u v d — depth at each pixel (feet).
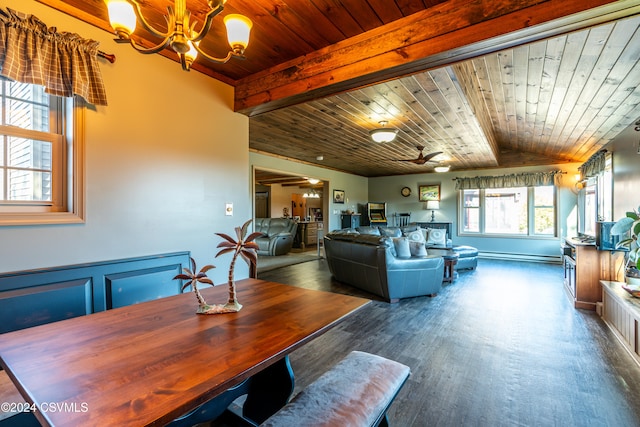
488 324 10.61
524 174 23.70
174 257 7.96
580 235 18.70
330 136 15.61
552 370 7.48
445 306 12.67
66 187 6.40
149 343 3.59
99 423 2.24
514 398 6.36
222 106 9.29
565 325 10.45
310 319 4.39
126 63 7.11
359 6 6.22
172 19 4.24
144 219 7.44
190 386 2.73
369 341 9.23
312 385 4.26
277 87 8.66
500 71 9.88
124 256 7.06
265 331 3.96
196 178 8.57
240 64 8.68
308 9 6.29
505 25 5.55
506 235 24.79
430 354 8.38
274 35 7.20
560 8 5.10
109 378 2.84
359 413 3.71
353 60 7.29
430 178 28.53
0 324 5.27
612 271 11.63
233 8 6.20
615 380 7.00
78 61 6.03
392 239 15.52
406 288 13.33
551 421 5.65
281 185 38.63
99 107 6.66
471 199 26.66
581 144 16.96
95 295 6.48
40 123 6.15
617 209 12.71
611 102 10.42
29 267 5.75
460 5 5.98
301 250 30.91
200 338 3.74
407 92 9.62
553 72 9.28
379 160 22.72
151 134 7.57
